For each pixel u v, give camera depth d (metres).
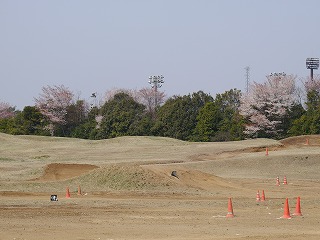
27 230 23.94
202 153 71.88
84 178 46.25
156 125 108.81
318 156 61.53
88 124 115.69
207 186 46.56
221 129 106.19
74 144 86.06
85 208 32.72
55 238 21.69
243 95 113.06
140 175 45.69
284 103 106.19
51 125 116.44
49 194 41.03
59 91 120.75
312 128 100.12
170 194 41.84
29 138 93.50
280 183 50.78
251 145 76.50
